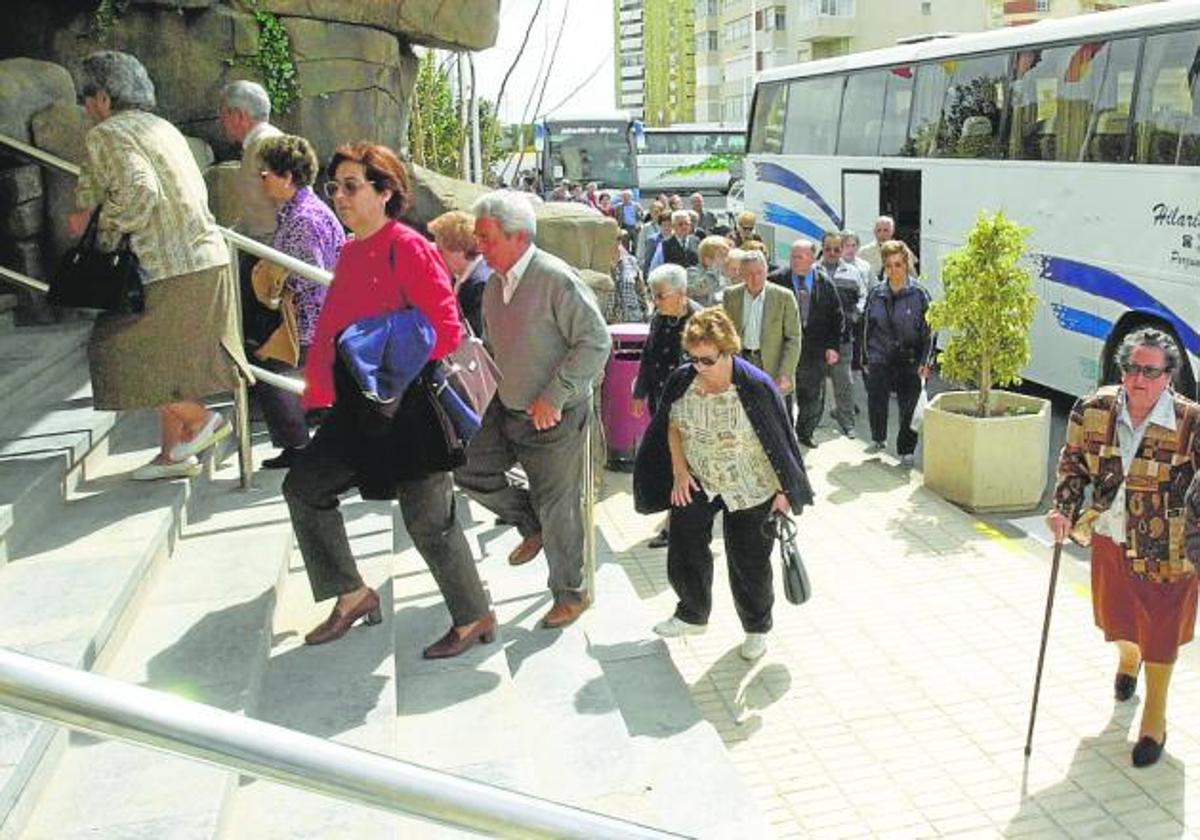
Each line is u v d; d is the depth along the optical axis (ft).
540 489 16.69
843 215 52.65
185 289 15.65
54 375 19.47
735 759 16.97
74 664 10.85
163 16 29.48
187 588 14.19
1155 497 15.81
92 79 15.49
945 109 44.06
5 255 22.03
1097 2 165.68
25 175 22.20
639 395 25.76
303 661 13.70
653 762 15.58
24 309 21.67
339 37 31.12
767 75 60.49
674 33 310.86
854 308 36.68
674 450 18.97
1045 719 17.71
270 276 18.86
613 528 27.27
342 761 6.18
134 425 19.52
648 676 18.01
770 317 27.96
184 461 16.75
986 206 41.73
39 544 14.01
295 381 19.10
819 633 21.03
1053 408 40.29
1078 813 15.37
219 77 30.04
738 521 19.13
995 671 19.33
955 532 26.27
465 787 6.45
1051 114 38.11
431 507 14.03
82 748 10.52
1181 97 32.81
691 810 14.47
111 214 15.11
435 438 13.33
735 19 256.32
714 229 64.54
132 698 5.81
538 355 16.14
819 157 54.65
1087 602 22.02
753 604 19.65
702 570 19.54
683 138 113.60
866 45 205.67
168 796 9.85
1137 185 34.37
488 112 70.44
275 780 6.05
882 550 25.23
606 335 16.06
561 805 6.70
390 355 12.87
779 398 18.52
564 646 16.22
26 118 22.71
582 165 97.96
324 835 10.44
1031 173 39.19
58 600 12.30
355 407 13.32
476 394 14.71
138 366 15.69
